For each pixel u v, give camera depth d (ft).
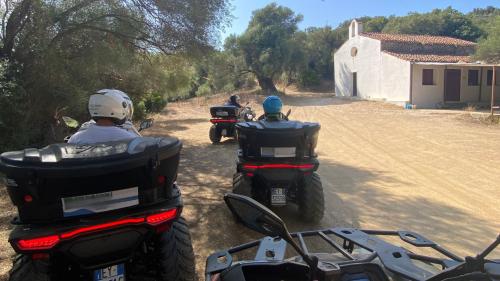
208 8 37.14
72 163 8.33
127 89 50.85
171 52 41.73
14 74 31.19
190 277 10.40
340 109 81.76
